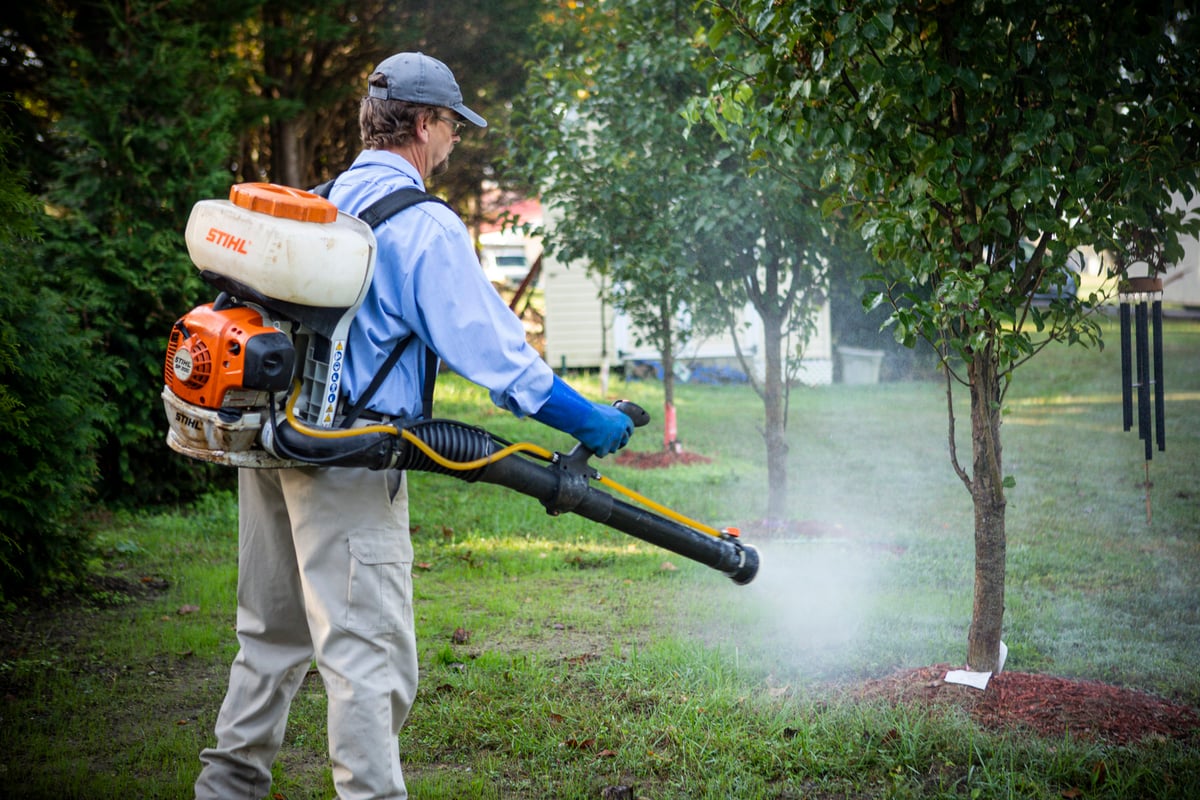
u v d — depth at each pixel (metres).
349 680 2.45
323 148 13.67
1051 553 6.21
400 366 2.49
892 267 4.00
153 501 8.16
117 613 5.18
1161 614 4.95
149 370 7.74
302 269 2.22
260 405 2.34
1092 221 3.49
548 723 3.61
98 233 7.89
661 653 4.30
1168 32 3.49
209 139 8.38
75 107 8.02
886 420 12.34
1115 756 3.20
